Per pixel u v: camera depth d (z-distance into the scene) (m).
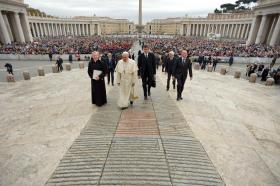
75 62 26.62
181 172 3.45
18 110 6.82
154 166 3.57
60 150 4.11
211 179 3.31
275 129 5.62
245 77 17.45
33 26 93.56
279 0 40.84
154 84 7.25
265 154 4.20
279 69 14.83
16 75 17.75
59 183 3.19
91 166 3.58
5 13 48.38
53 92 9.41
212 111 6.62
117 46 34.50
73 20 120.25
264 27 48.47
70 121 5.54
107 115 5.82
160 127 5.09
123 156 3.85
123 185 3.12
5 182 3.25
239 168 3.65
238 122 5.89
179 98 7.45
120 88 6.14
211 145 4.37
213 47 38.16
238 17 91.31
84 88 10.07
